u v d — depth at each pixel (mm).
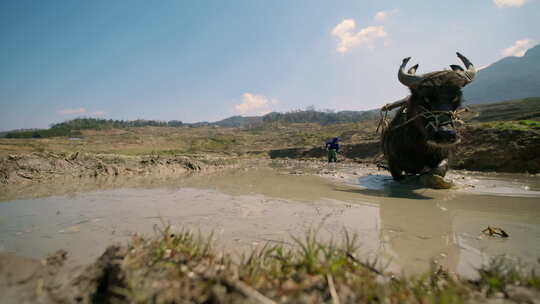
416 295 1747
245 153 30391
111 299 1787
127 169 9859
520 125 11242
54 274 2135
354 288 1768
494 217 3812
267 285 1807
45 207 4508
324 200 5012
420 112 5840
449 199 5008
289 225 3486
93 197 5371
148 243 2424
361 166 14016
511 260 2473
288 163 16703
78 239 2994
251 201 4953
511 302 1694
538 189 5992
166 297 1681
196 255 2225
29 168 7988
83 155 9930
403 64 6645
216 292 1678
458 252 2666
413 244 2863
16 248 2746
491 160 10273
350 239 2992
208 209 4352
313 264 1996
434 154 6297
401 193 5648
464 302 1694
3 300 1751
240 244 2820
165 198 5254
